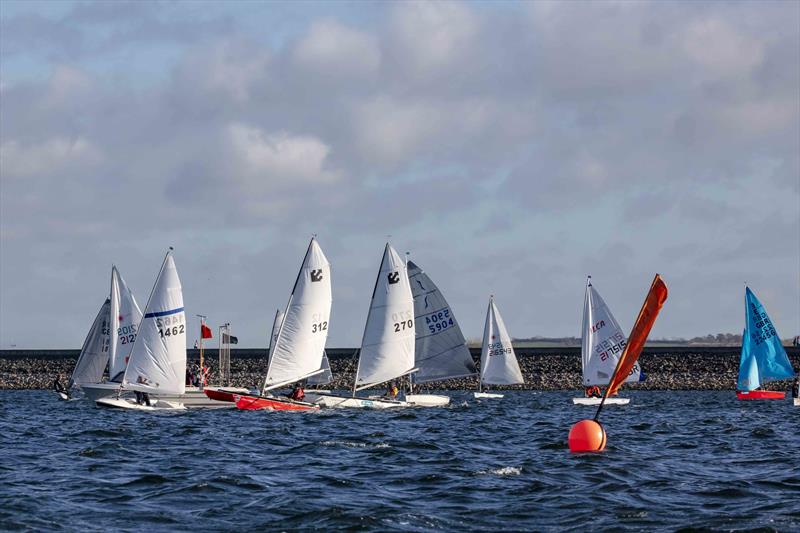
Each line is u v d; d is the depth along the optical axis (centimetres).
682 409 13588
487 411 12625
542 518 4234
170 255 11569
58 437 8181
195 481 5284
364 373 11950
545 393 19762
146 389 11562
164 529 4031
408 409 12356
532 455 6606
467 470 5734
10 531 3944
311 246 11338
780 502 4572
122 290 13050
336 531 3978
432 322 13850
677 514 4284
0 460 6347
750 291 16675
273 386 11400
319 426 9262
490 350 17325
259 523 4134
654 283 6062
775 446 7444
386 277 11875
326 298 11369
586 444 6744
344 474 5628
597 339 15238
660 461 6238
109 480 5366
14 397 17662
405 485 5175
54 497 4750
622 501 4609
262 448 7144
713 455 6731
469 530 4000
